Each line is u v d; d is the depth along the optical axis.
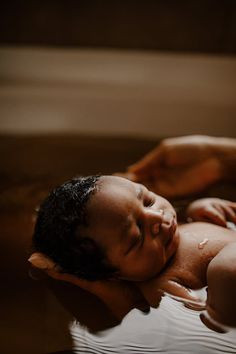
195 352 0.86
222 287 0.91
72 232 0.99
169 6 1.82
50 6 1.84
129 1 1.82
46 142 1.67
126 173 1.39
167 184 1.38
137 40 1.87
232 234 1.08
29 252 1.16
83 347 0.90
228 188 1.41
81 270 1.01
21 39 1.88
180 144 1.37
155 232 0.99
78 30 1.86
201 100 1.74
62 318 0.98
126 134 1.73
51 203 1.03
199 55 1.82
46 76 1.86
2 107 1.73
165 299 0.97
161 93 1.75
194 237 1.06
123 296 1.00
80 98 1.73
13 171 1.51
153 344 0.88
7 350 0.92
